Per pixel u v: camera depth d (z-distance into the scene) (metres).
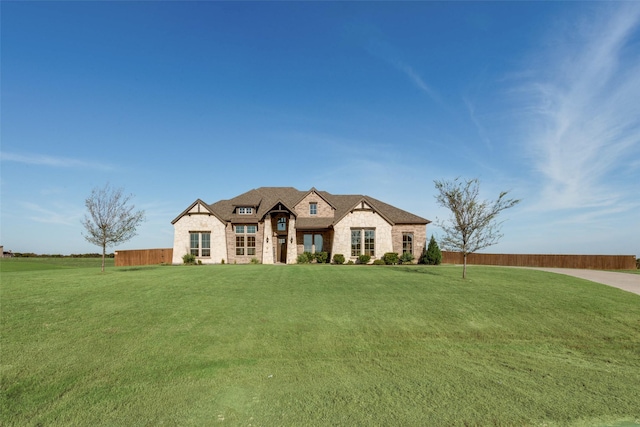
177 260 32.03
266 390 6.63
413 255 32.91
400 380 7.12
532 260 34.78
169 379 7.02
